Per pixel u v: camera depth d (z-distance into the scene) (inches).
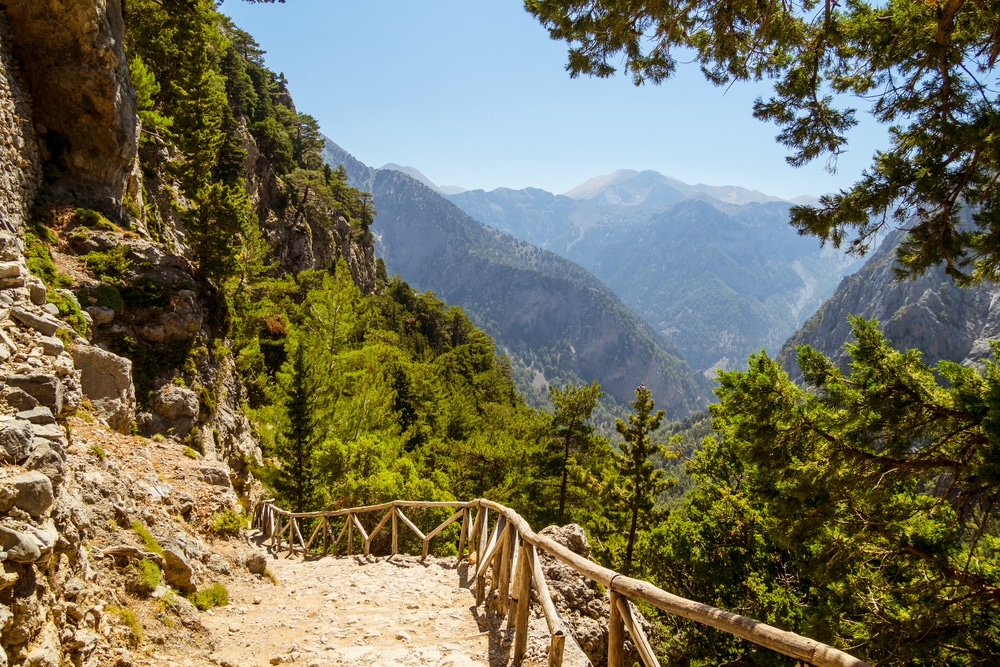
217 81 2384.4
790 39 356.5
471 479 1448.1
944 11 294.7
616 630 186.4
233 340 1274.6
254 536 668.1
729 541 690.8
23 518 184.5
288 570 435.5
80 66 822.5
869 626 413.1
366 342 2439.7
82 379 506.3
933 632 386.0
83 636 202.1
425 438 1939.0
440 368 3570.4
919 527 393.1
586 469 1298.0
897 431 384.8
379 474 997.2
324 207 3988.7
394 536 468.4
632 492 1208.2
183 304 813.9
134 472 391.9
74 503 265.4
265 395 1350.9
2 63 734.5
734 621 144.5
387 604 332.8
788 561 640.4
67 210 799.7
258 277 1673.2
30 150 768.9
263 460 1042.7
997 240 329.1
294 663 249.9
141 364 717.9
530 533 246.5
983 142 299.9
